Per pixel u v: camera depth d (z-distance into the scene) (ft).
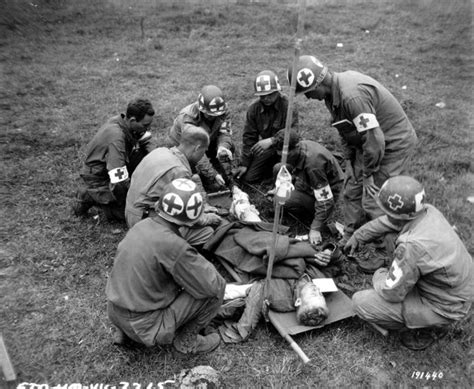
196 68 28.94
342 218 16.35
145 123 14.48
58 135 21.27
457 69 28.48
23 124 22.24
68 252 14.71
